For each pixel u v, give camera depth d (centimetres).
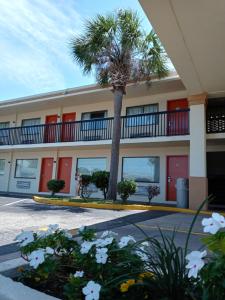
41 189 2012
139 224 798
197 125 1248
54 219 873
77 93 1720
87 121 1697
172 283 209
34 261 244
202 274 180
